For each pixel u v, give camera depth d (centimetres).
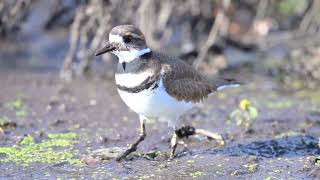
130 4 1622
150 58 1020
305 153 1116
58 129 1273
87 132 1256
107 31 1603
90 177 986
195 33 1806
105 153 1085
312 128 1287
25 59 1836
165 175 994
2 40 1914
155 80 1002
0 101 1468
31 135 1220
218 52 1781
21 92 1545
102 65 1772
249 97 1551
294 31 1873
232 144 1168
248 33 1891
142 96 1006
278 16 1902
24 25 1869
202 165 1042
